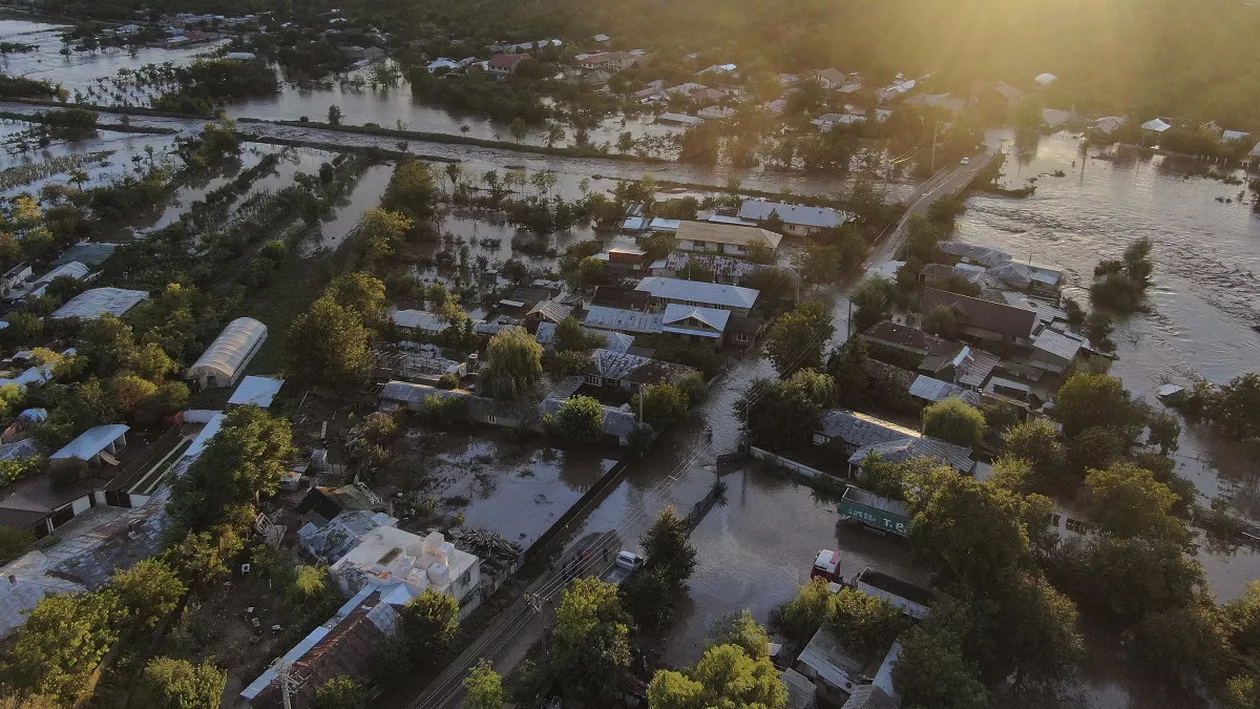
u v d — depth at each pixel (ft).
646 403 354.54
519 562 282.56
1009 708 235.61
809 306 419.13
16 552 274.77
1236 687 220.02
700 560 292.40
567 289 496.23
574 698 227.61
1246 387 364.17
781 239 571.28
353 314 405.39
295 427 359.87
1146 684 244.83
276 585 269.23
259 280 493.36
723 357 428.97
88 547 266.16
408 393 378.32
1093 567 262.67
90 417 344.08
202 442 332.80
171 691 210.38
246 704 214.69
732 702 197.67
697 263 504.43
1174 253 568.41
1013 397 383.04
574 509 310.86
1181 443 365.40
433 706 226.58
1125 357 436.35
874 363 400.26
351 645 228.22
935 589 250.37
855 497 307.78
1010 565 241.96
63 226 544.62
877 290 458.91
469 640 251.39
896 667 221.46
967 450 328.49
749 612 248.73
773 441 353.72
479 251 559.79
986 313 437.17
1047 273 513.86
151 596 244.83
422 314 448.65
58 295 457.68
